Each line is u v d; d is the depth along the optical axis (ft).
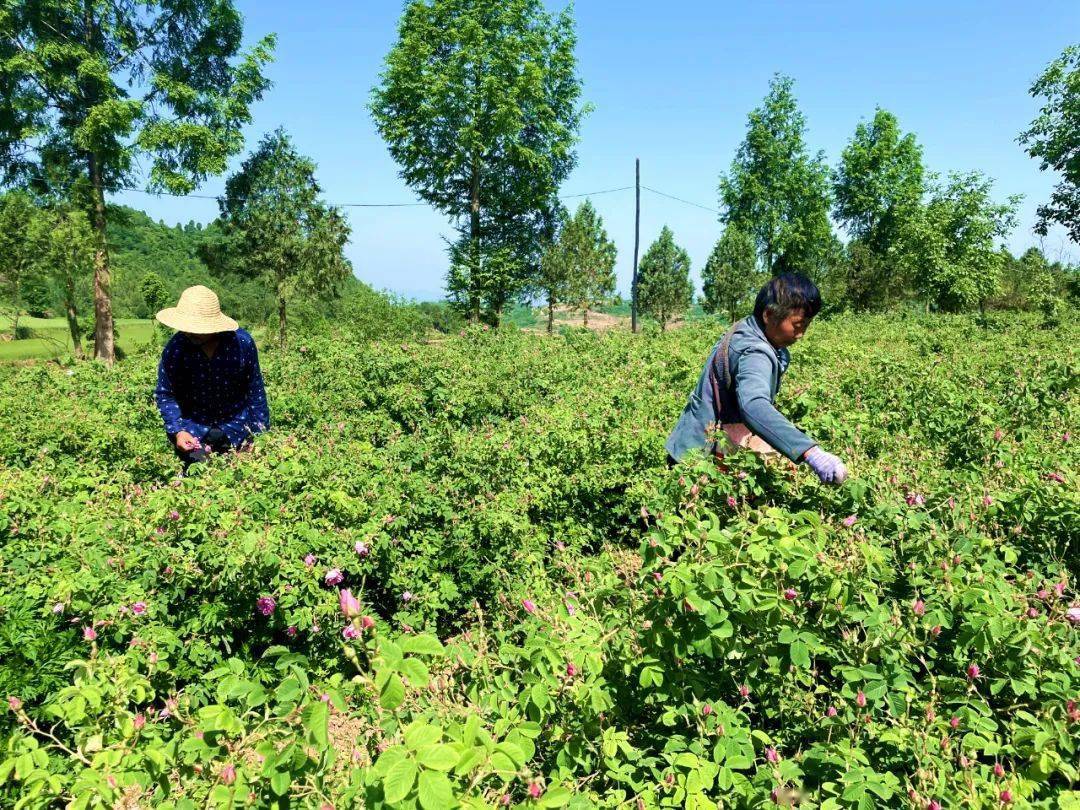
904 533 8.81
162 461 19.15
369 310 81.82
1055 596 7.70
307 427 24.84
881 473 10.77
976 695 6.82
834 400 18.49
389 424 24.88
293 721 5.18
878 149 147.23
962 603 6.98
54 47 80.23
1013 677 6.73
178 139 87.45
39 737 8.91
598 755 6.80
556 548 14.03
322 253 110.83
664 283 167.32
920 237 113.70
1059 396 17.39
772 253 145.89
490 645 9.28
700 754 6.43
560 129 108.27
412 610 12.75
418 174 105.19
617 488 16.80
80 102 86.17
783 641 6.71
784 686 7.25
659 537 7.27
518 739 5.98
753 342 10.41
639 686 7.38
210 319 15.87
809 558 6.75
